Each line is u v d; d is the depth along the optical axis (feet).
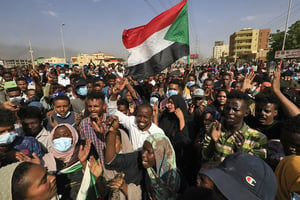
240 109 5.28
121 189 5.61
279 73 6.92
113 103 9.26
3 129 5.35
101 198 6.11
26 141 6.42
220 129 5.73
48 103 14.08
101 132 6.70
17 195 3.38
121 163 5.67
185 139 9.06
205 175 2.72
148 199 6.00
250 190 2.46
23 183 3.38
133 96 11.68
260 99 7.05
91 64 39.06
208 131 6.40
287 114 6.48
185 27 11.82
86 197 5.46
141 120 6.97
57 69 27.20
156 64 11.82
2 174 3.43
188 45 11.92
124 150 6.55
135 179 6.05
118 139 6.48
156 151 5.32
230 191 2.41
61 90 16.12
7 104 8.21
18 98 12.17
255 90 12.87
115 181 5.56
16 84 13.97
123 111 10.02
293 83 9.88
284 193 3.81
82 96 12.64
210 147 6.20
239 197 2.37
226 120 5.55
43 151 7.47
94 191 5.73
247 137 5.44
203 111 9.17
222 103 10.22
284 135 4.57
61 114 9.51
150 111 7.03
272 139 6.63
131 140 7.75
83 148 6.90
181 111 9.38
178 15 11.75
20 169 3.48
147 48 11.89
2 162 5.44
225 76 15.16
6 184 3.32
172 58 11.82
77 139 6.79
